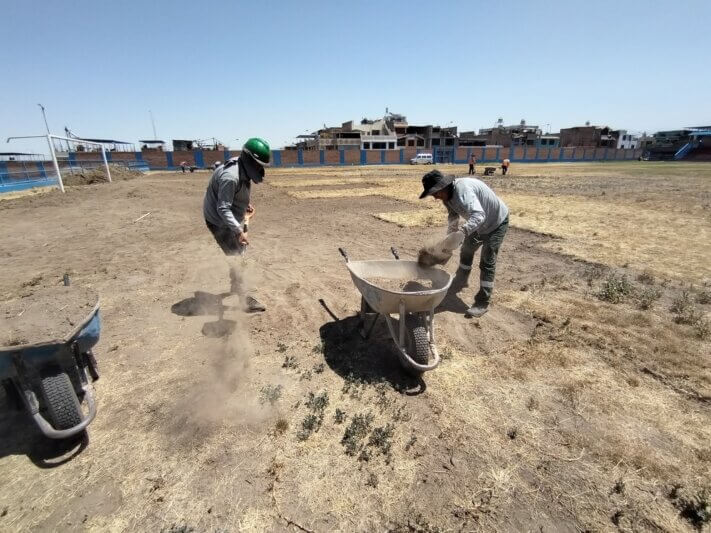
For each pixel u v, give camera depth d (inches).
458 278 238.7
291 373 154.2
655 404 134.6
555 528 92.7
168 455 114.0
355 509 97.0
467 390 142.6
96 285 253.3
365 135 3019.2
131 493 101.9
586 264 293.6
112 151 1974.7
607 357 162.7
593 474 107.0
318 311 211.3
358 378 148.6
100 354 168.6
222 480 105.3
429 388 143.9
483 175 1310.3
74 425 109.9
